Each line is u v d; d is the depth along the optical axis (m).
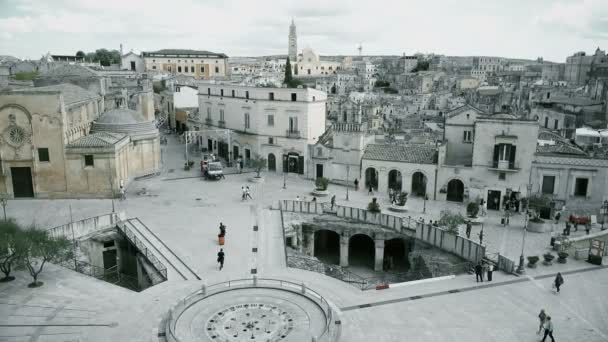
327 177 73.00
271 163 80.12
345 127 70.50
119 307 34.81
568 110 96.00
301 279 40.12
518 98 135.50
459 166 62.12
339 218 57.44
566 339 31.52
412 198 65.06
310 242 57.28
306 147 75.69
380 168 67.00
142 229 51.34
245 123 83.19
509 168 59.12
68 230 47.00
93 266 46.31
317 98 77.62
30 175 60.81
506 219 55.19
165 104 130.62
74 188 61.53
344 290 38.25
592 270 42.56
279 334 30.97
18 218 52.72
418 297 37.19
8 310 34.03
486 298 37.12
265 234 50.69
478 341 31.09
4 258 39.06
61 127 59.66
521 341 31.27
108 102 87.88
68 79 81.88
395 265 56.97
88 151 60.69
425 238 51.38
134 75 119.19
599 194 55.91
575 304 36.28
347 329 32.12
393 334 31.67
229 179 74.31
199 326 31.78
